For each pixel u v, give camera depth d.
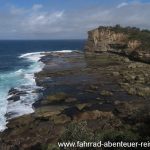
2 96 54.81
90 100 51.06
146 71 76.38
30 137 35.06
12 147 33.03
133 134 28.09
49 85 63.75
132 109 43.94
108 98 52.50
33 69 89.75
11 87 62.59
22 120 40.34
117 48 120.69
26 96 54.44
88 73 77.38
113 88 60.03
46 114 42.25
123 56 110.56
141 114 39.00
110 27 134.62
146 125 32.59
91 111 43.03
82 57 116.38
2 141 34.81
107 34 127.56
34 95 55.19
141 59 97.06
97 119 40.91
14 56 139.88
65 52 144.62
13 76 76.06
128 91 56.47
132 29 130.62
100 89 59.34
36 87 62.38
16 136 35.66
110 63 94.69
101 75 74.06
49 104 48.69
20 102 50.38
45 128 37.31
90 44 135.38
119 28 131.50
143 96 53.56
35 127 37.97
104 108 46.44
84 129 24.16
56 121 39.78
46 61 109.81
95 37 132.00
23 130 37.12
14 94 56.03
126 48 111.31
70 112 44.41
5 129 38.72
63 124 39.06
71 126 24.73
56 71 81.06
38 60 115.94
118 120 39.28
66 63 100.56
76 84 64.38
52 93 56.03
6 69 90.50
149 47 99.88
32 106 48.00
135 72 74.75
